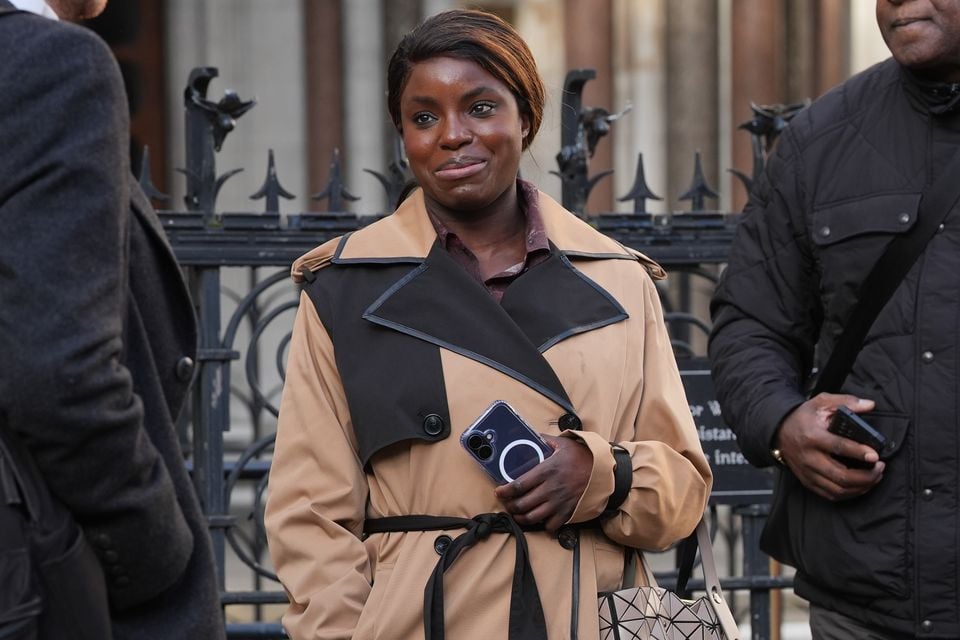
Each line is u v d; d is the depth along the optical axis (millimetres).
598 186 12391
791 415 4371
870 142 4375
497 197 3785
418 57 3732
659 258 6340
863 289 4297
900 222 4223
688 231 6363
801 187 4527
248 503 10461
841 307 4375
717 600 3748
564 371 3650
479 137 3715
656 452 3664
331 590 3535
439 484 3582
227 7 11852
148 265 3354
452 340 3619
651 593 3613
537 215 3859
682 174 12406
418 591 3533
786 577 6469
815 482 4270
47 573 2996
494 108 3736
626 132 12461
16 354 2896
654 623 3570
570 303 3723
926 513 4133
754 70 12398
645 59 12414
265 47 11859
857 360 4328
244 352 11258
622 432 3738
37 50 2992
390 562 3621
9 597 2930
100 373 2941
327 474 3668
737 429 4551
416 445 3594
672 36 12383
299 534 3615
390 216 3889
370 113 11922
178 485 3359
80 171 2965
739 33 12383
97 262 2977
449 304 3652
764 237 4664
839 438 4184
